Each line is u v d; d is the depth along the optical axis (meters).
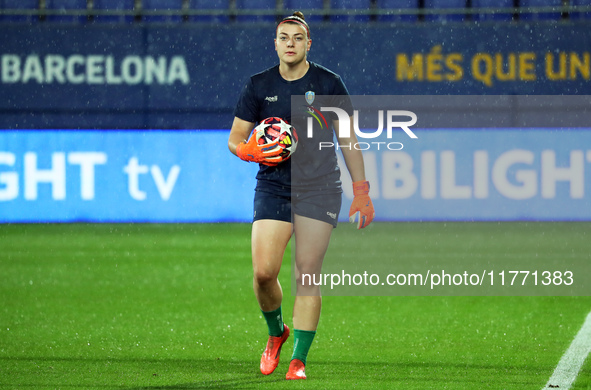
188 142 61.00
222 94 65.25
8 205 60.38
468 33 64.56
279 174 16.23
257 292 16.67
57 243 47.31
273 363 17.22
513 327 23.30
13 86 64.62
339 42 65.00
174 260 39.84
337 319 24.66
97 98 65.06
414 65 64.69
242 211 61.00
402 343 20.94
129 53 65.00
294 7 69.44
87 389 15.96
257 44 65.06
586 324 23.73
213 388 16.05
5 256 41.56
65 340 21.31
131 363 18.47
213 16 68.81
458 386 16.27
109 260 39.91
